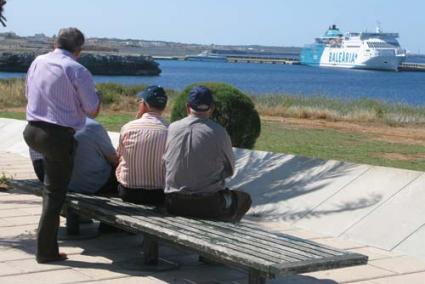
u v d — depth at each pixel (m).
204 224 6.24
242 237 5.79
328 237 8.16
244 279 6.37
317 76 135.38
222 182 6.63
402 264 7.07
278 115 28.00
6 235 7.79
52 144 6.36
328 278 6.53
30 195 10.30
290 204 9.26
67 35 6.59
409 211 8.14
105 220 6.65
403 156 15.64
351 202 8.77
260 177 10.34
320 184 9.50
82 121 6.57
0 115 24.36
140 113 7.20
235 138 13.46
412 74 170.75
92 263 6.72
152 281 6.21
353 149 16.72
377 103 31.25
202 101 6.54
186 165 6.45
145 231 6.10
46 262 6.68
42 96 6.40
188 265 6.81
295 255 5.22
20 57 101.94
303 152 15.72
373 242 7.84
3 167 13.23
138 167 6.98
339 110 28.56
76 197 7.30
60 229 8.09
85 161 7.51
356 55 178.25
